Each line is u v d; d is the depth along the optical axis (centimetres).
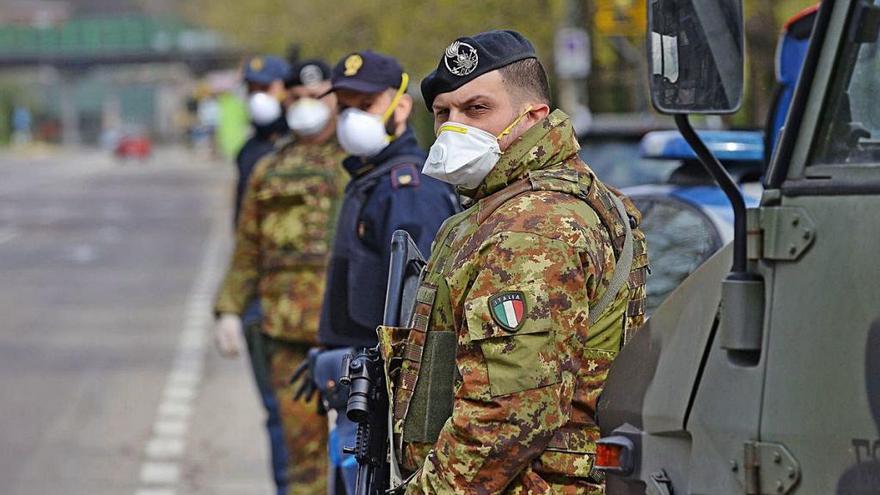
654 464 688
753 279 620
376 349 903
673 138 1351
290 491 1623
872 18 616
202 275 5172
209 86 12356
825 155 609
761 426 611
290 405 1620
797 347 599
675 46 657
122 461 2117
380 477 888
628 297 812
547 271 759
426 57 5553
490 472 763
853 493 575
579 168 824
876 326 571
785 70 1294
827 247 593
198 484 1972
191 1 12569
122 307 4119
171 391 2728
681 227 1309
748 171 1353
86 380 2834
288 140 1733
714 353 646
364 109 1311
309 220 1620
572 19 4709
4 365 3022
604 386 736
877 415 568
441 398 824
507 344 754
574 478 800
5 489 1917
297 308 1619
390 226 1277
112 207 10156
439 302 824
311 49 7356
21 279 4997
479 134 820
